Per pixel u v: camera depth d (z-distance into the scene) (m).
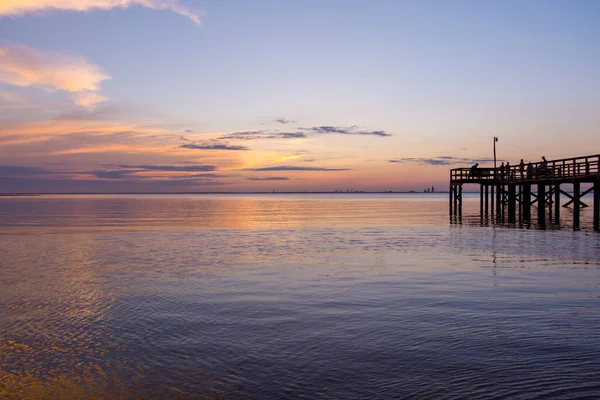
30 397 7.45
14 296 14.04
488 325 10.60
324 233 34.78
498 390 7.31
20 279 16.73
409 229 37.09
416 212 70.00
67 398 7.39
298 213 69.81
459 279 15.98
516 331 10.12
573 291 13.84
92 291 14.68
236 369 8.36
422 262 19.86
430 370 8.14
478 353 8.88
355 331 10.39
